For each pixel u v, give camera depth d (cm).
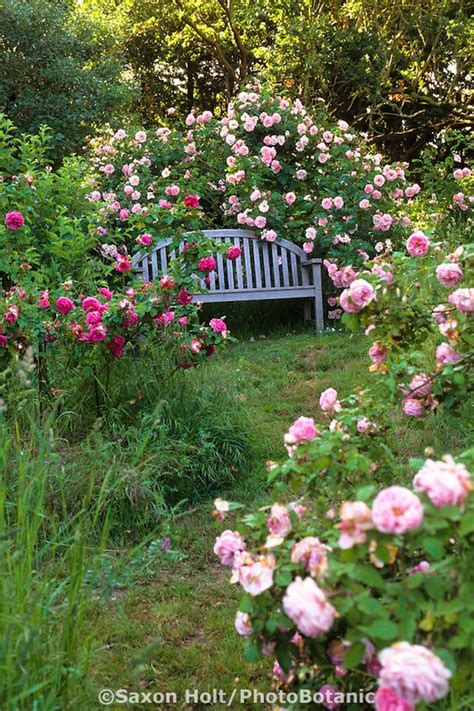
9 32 1198
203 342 490
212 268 512
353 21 1558
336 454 226
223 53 1966
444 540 157
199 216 584
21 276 497
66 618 205
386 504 155
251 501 411
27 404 392
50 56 1221
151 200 916
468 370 311
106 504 357
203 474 424
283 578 179
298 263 870
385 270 306
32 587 229
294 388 620
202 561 357
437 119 1688
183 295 495
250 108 953
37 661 191
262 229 860
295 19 1479
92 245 579
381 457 271
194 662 275
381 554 160
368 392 304
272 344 766
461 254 304
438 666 137
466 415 316
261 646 190
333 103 1642
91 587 224
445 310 305
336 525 174
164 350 502
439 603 154
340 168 917
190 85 2084
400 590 161
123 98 1344
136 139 970
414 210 1006
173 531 368
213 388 504
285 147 945
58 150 1237
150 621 304
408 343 316
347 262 842
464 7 1540
